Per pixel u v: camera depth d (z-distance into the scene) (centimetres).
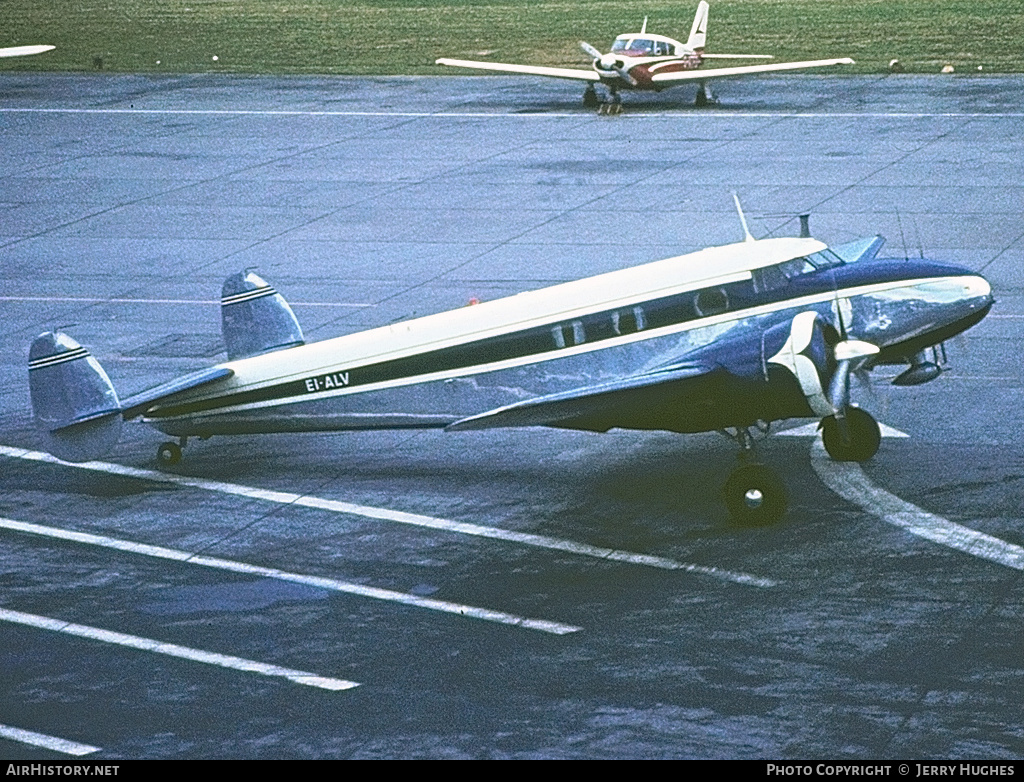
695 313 3209
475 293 4828
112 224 5997
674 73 7969
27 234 5894
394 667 2466
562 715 2275
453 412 3319
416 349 3319
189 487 3391
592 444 3544
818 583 2714
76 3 14600
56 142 7669
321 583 2834
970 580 2692
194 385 3378
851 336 3170
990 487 3127
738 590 2706
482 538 3019
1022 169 6128
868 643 2467
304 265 5278
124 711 2345
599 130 7481
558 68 9806
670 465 3372
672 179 6294
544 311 3275
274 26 12606
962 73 8794
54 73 10119
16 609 2759
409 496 3269
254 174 6775
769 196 5897
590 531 3023
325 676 2442
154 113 8406
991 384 3769
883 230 5300
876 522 2975
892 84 8512
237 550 3017
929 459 3306
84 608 2758
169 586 2848
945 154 6488
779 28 11506
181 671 2483
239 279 3497
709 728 2216
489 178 6500
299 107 8456
